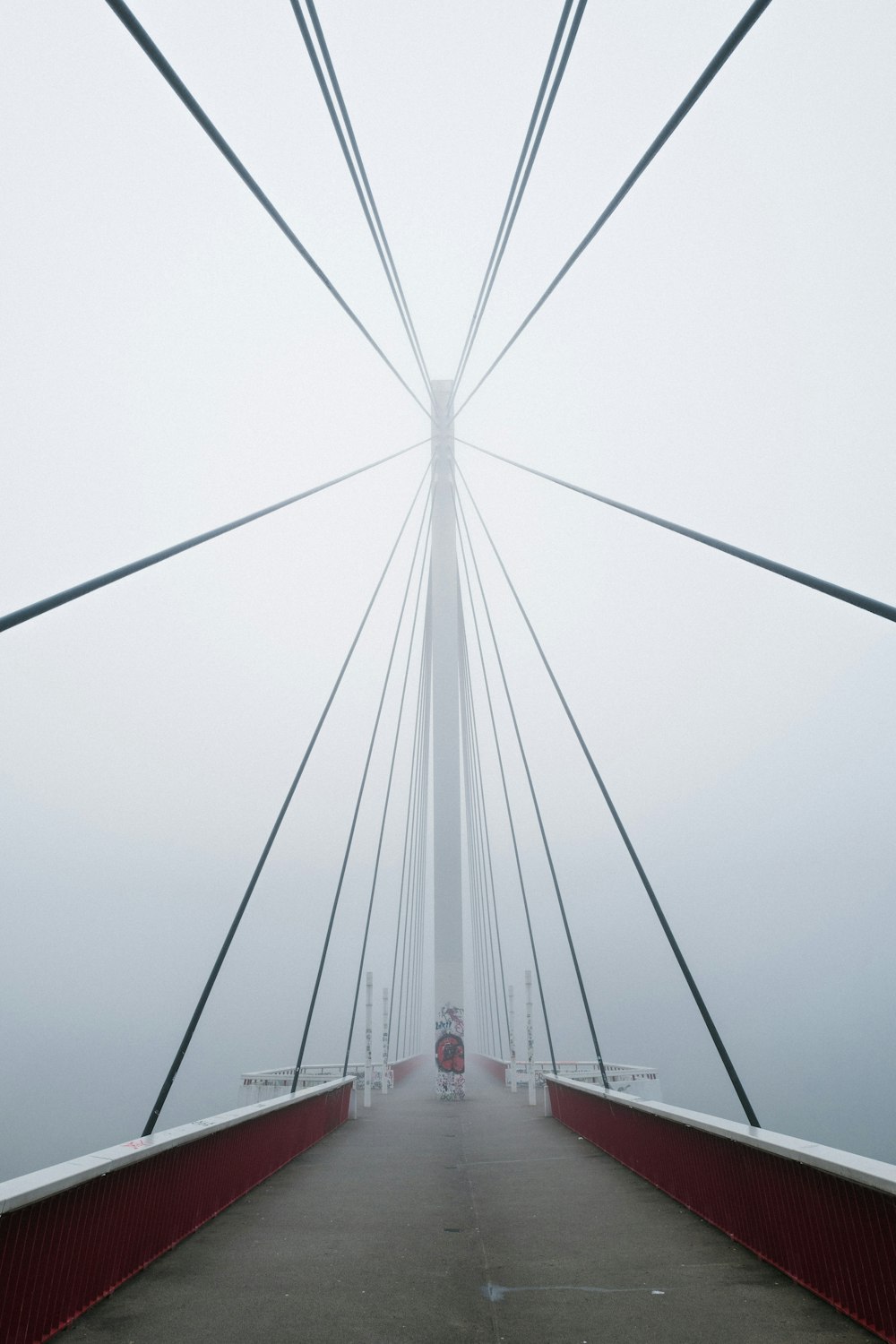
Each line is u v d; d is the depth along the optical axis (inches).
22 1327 172.9
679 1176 336.5
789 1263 222.5
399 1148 542.6
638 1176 408.5
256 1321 192.4
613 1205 333.4
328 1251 261.7
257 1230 292.5
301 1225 301.9
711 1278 223.8
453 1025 1018.1
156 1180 255.9
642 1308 198.8
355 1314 197.2
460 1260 250.1
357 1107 789.2
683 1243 265.6
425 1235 285.3
